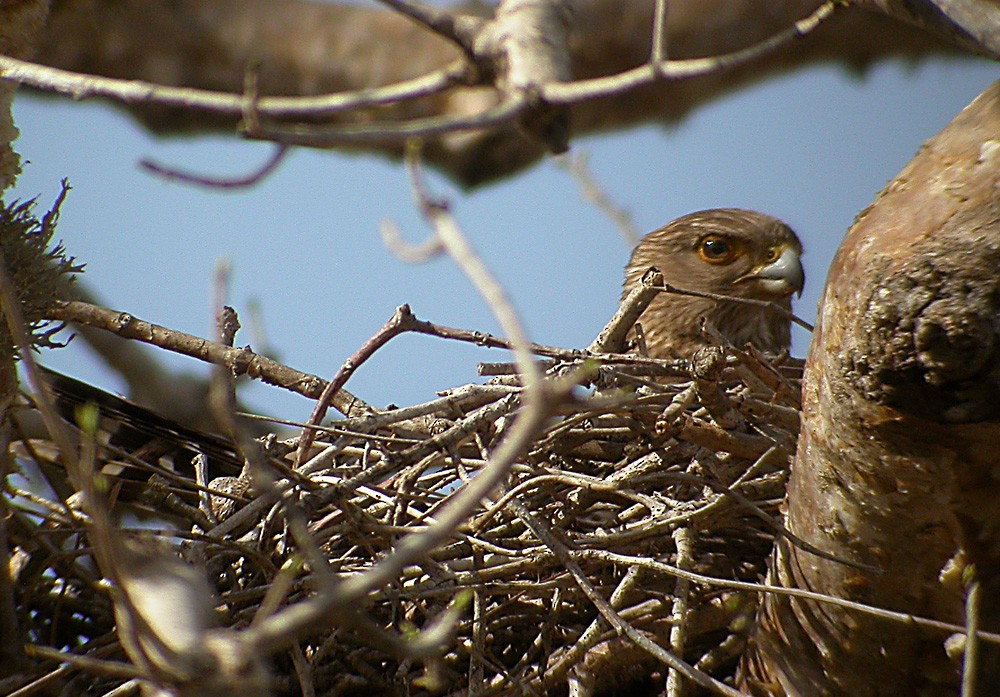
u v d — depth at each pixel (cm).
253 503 800
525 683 771
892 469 639
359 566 804
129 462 840
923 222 588
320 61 1005
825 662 736
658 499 827
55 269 807
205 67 1003
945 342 579
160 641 492
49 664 753
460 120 465
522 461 874
